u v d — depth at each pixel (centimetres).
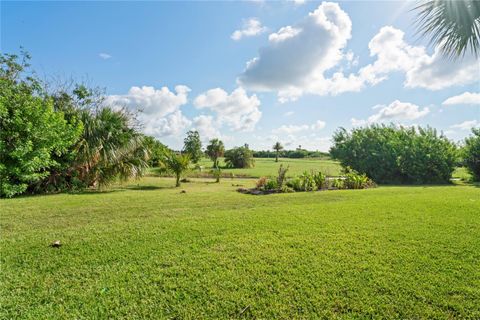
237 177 2095
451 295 236
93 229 429
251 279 264
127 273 277
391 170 1514
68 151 905
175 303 226
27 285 252
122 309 218
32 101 812
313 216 521
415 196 784
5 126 738
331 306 222
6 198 724
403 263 299
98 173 973
